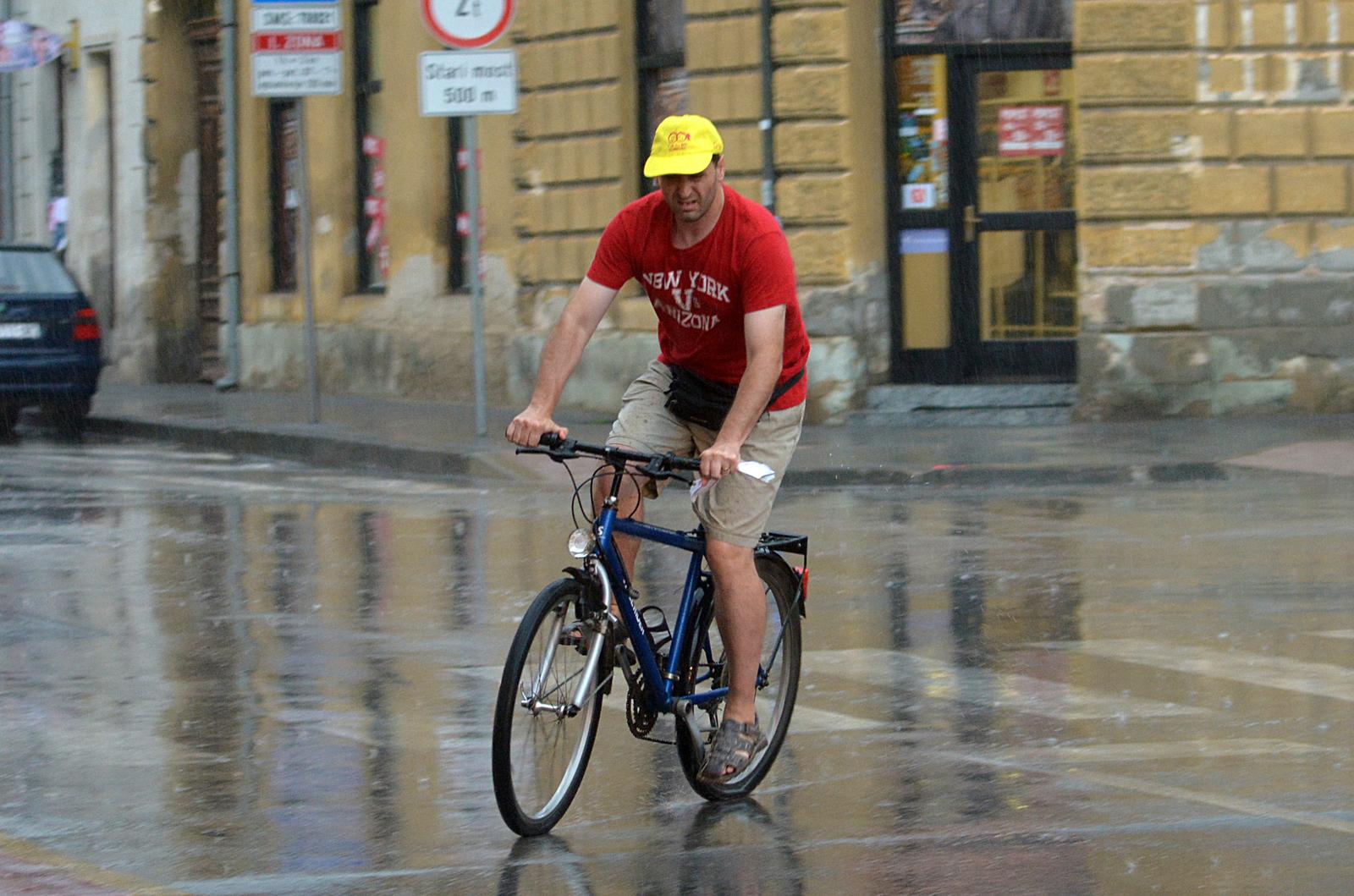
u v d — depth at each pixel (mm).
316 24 48344
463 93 43781
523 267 53562
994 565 28516
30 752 17984
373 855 14742
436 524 33969
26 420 59906
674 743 16312
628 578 15812
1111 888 13773
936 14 46094
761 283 15320
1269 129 44719
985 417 45562
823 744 18375
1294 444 40312
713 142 15172
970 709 19734
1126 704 19859
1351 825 15391
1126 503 35156
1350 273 45156
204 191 71875
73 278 53375
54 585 27516
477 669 21828
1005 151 46562
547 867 14445
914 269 46719
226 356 67938
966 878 14047
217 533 32812
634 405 16391
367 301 60938
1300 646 22672
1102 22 44344
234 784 16859
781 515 34156
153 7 71000
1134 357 44875
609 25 50500
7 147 83625
